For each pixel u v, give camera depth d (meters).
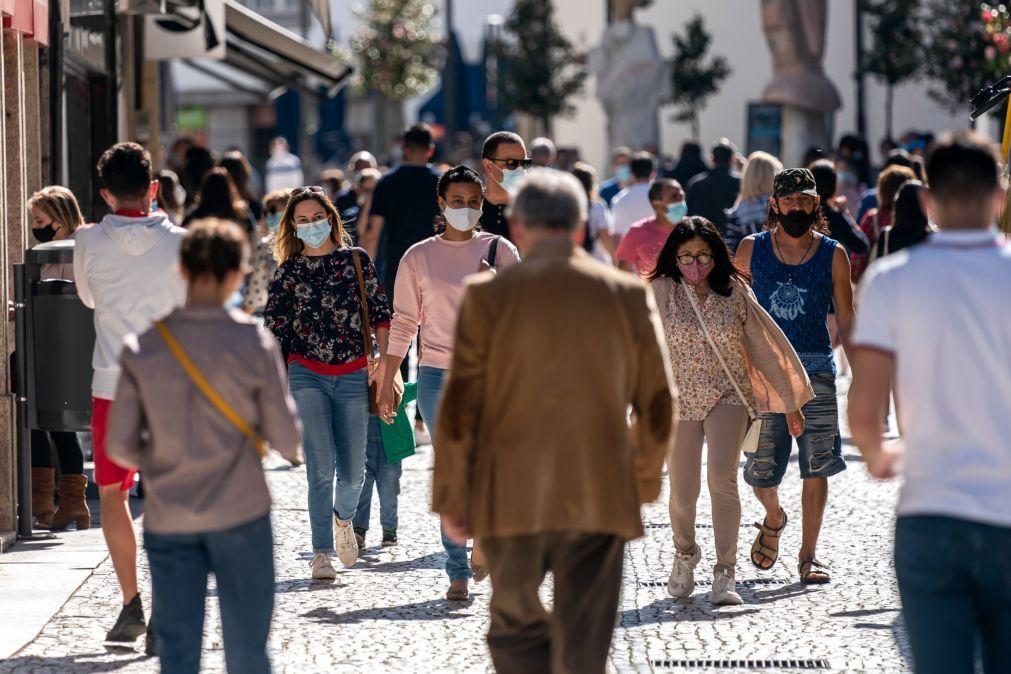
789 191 22.61
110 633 19.02
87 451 35.44
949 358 12.16
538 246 13.89
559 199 13.85
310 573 23.84
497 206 26.69
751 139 72.50
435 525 27.84
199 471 14.29
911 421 12.31
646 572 23.86
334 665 18.53
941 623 12.16
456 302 22.20
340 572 23.97
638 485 14.31
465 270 22.27
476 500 13.79
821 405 22.86
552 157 47.16
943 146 12.45
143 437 14.46
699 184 41.84
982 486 12.07
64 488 27.34
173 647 14.45
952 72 77.56
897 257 12.55
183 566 14.45
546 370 13.54
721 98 128.25
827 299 23.05
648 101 88.06
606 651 13.94
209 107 170.25
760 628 20.38
